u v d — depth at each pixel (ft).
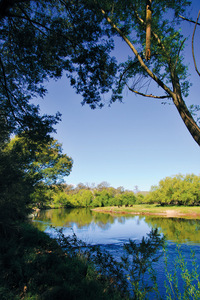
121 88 19.12
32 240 23.56
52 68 24.71
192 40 10.45
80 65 22.89
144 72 16.19
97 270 16.67
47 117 28.60
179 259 9.88
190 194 179.22
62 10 22.82
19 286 12.81
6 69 25.95
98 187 365.61
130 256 24.08
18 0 15.90
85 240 52.65
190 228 69.21
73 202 269.03
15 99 26.89
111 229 76.23
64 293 12.18
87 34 20.88
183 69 14.01
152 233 12.06
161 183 211.41
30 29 22.80
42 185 56.24
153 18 14.16
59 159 67.56
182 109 10.73
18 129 29.96
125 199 247.70
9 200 23.70
